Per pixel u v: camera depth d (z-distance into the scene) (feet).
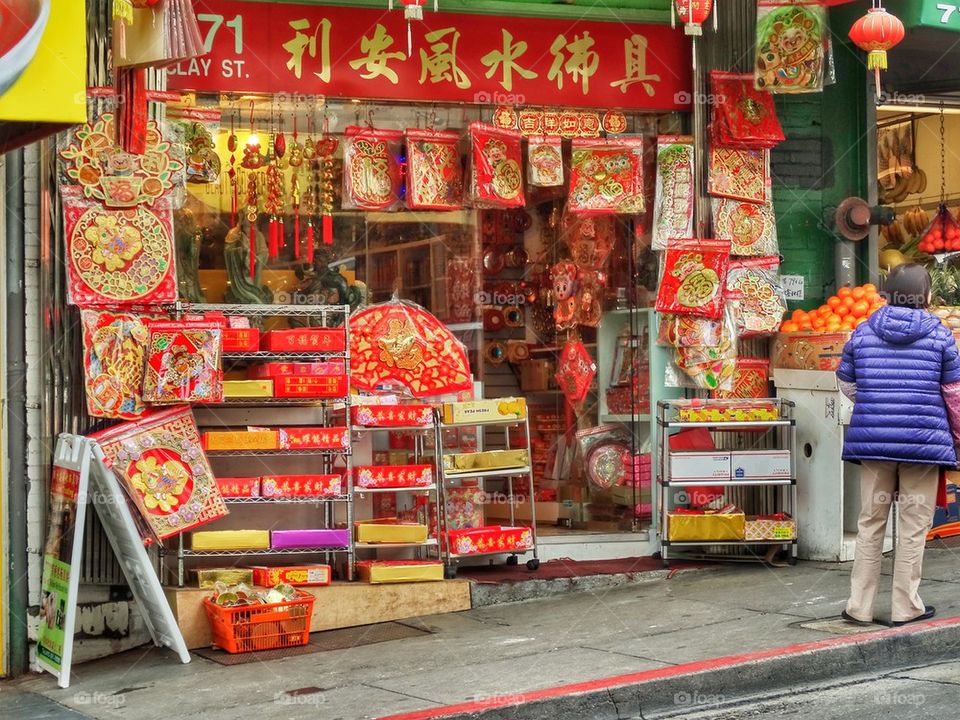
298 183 29.53
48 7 19.88
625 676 21.02
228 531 26.32
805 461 30.68
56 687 23.17
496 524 32.73
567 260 32.48
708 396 31.81
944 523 32.35
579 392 32.19
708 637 23.61
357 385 29.81
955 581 27.40
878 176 37.91
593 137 31.24
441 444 28.66
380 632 26.04
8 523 24.32
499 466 28.96
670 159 31.50
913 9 31.01
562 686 20.67
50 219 24.99
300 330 27.04
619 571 29.53
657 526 31.22
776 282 31.94
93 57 25.08
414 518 29.22
